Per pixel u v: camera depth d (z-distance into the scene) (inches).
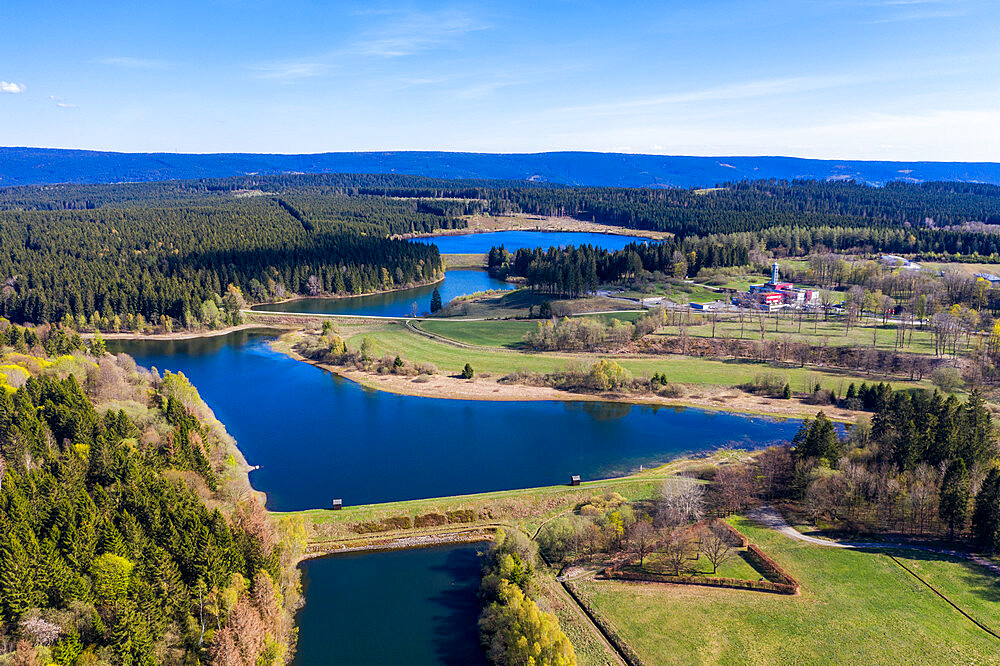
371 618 3440.0
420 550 4104.3
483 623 3262.8
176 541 3166.8
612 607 3400.6
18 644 2472.9
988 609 3302.2
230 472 4987.7
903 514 4136.3
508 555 3548.2
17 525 2915.8
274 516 4399.6
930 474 4232.3
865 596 3432.6
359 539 4183.1
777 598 3437.5
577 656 3061.0
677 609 3373.5
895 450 4549.7
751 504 4485.7
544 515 4475.9
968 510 3986.2
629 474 5196.9
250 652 2819.9
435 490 4906.5
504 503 4584.2
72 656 2564.0
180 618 2950.3
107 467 3686.0
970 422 4940.9
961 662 2945.4
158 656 2755.9
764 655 3034.0
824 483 4281.5
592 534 3971.5
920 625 3201.3
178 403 5182.1
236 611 2891.2
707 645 3105.3
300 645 3230.8
